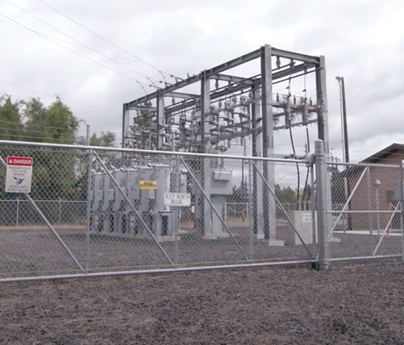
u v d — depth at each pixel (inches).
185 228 568.1
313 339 199.0
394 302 272.7
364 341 196.5
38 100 1750.7
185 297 279.9
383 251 500.7
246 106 801.6
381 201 768.3
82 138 1659.7
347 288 315.3
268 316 237.3
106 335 201.2
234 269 382.9
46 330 207.8
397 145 935.0
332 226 463.2
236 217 652.7
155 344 189.5
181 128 957.8
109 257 435.2
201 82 786.2
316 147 403.2
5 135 1558.8
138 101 977.5
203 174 605.6
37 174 423.5
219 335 203.0
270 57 677.3
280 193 578.2
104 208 690.8
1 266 390.9
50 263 407.2
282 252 469.1
